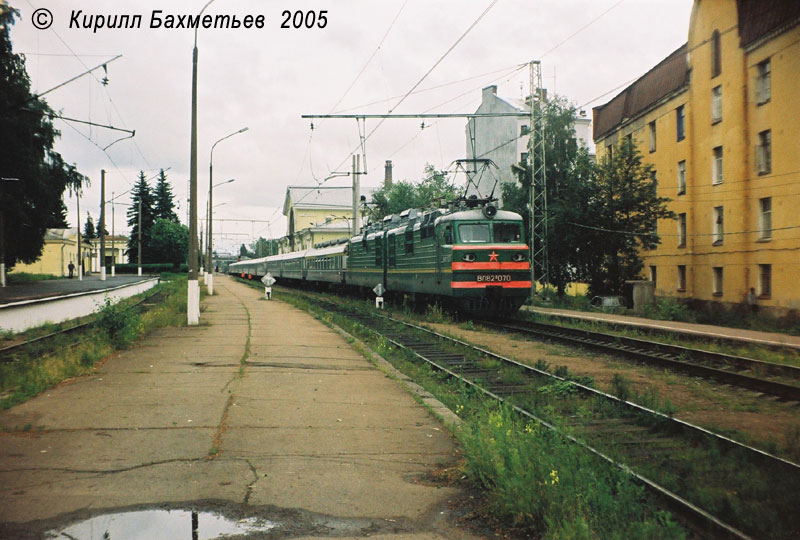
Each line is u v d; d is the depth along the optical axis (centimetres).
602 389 1020
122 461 591
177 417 761
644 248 3162
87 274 7650
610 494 494
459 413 823
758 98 2419
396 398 917
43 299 2027
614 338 1733
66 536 432
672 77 3089
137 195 9700
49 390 920
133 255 9606
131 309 1742
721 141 2662
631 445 704
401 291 2844
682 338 1838
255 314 2461
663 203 3148
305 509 491
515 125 5975
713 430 746
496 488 504
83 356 1166
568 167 3891
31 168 3875
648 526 432
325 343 1566
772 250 2361
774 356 1423
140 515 471
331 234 9156
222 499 505
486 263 2175
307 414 793
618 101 3772
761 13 2344
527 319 2439
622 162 3188
